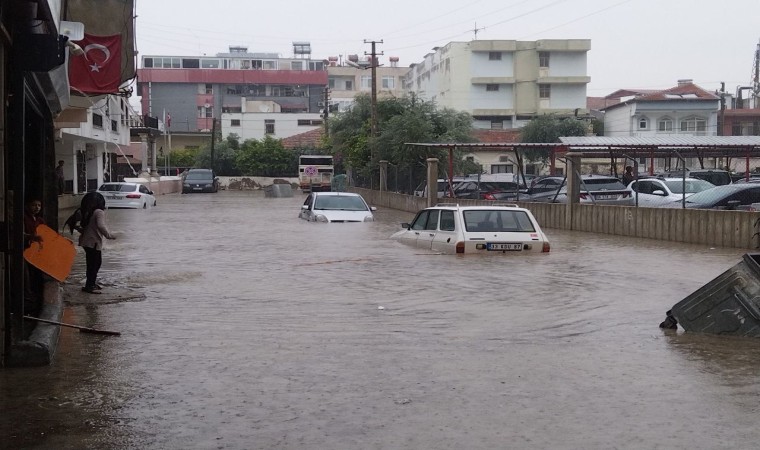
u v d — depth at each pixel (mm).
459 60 79938
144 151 60750
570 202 25984
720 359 7387
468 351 7785
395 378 6688
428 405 5891
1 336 6980
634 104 70375
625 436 5168
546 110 80062
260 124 99688
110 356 7527
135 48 13695
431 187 35188
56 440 5105
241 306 10609
